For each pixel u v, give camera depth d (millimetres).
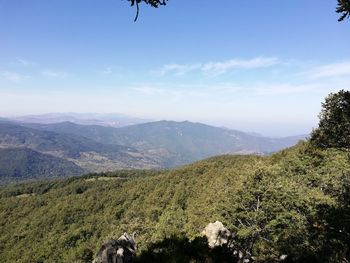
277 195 25828
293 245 22594
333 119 15516
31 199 153875
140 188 134625
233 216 27016
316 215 23625
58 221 113375
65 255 83062
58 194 161250
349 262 17938
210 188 88625
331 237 20312
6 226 119062
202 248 14594
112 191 141750
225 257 15000
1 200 157000
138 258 13148
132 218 97062
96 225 104562
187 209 79562
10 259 90625
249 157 137125
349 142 15773
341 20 10211
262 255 24578
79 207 124500
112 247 13266
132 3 7855
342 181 29750
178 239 14859
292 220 24578
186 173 133625
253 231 24734
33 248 93688
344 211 20484
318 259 19516
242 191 27656
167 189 117500
